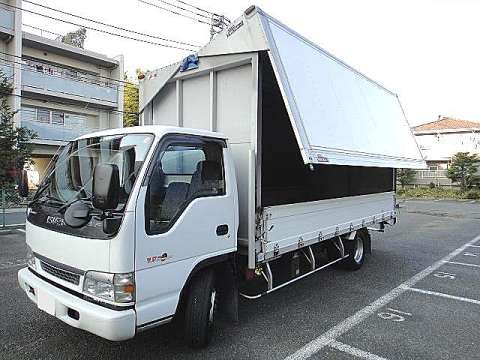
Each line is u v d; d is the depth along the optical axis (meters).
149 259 2.88
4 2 17.36
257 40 3.79
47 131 20.30
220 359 3.42
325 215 5.23
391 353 3.62
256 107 3.80
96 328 2.69
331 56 5.54
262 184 4.09
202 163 3.46
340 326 4.23
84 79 22.31
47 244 3.17
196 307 3.46
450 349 3.72
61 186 3.46
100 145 3.41
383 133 6.50
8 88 13.55
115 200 2.62
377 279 6.18
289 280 4.60
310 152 3.72
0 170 12.09
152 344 3.66
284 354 3.55
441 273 6.63
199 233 3.33
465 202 23.39
